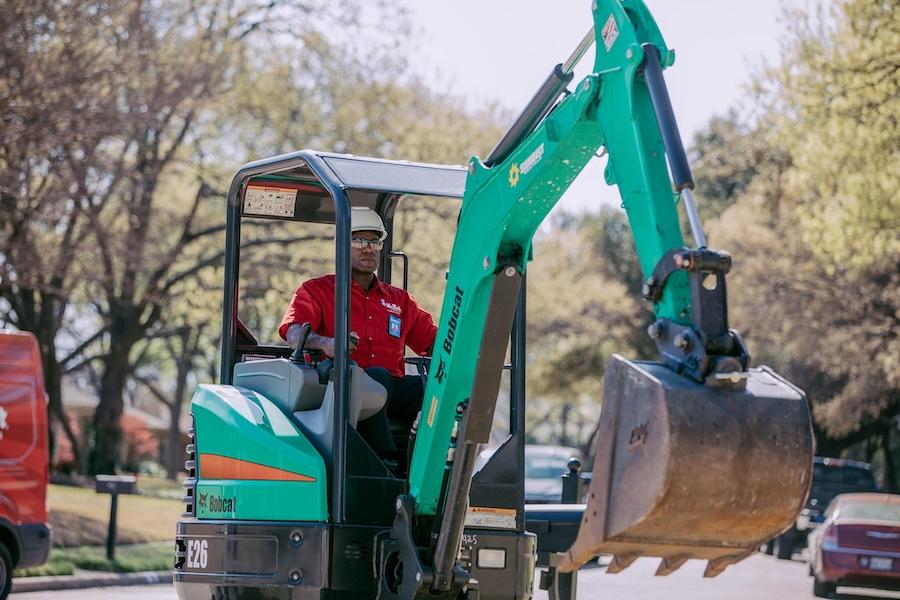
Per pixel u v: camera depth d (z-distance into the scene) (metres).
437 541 8.43
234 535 9.55
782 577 28.03
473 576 9.27
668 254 6.34
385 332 10.37
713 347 6.11
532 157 7.74
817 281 46.78
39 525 16.34
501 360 8.25
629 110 6.91
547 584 11.05
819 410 57.00
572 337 69.00
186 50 33.78
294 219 11.65
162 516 29.47
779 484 6.10
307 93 43.12
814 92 26.91
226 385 10.66
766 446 6.07
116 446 43.56
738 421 6.06
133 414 91.44
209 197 42.88
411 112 43.72
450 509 8.31
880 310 46.28
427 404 8.75
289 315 10.16
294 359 9.88
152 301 40.06
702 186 64.06
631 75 6.91
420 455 8.77
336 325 9.21
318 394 9.74
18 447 16.25
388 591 8.70
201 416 10.28
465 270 8.43
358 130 42.66
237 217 11.05
